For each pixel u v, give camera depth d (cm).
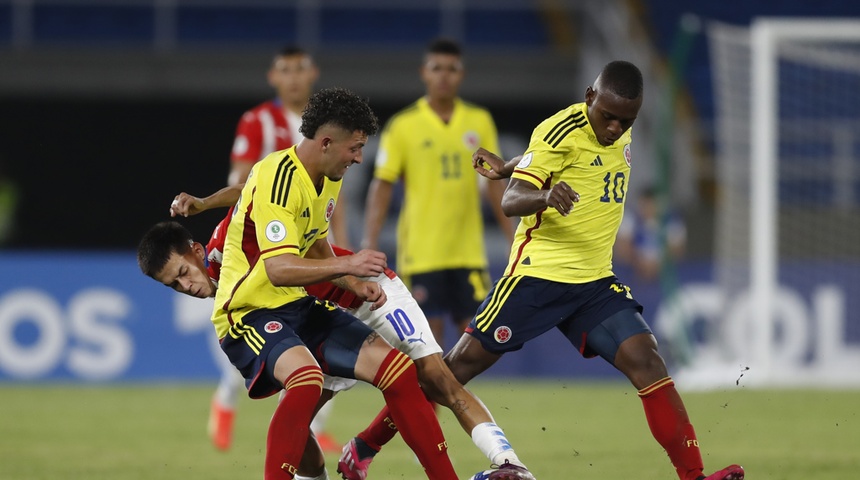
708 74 6562
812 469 2411
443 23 6888
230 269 1880
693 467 1905
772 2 6812
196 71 6162
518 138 6494
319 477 1998
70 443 2912
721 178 6059
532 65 6269
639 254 5222
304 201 1800
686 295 4859
